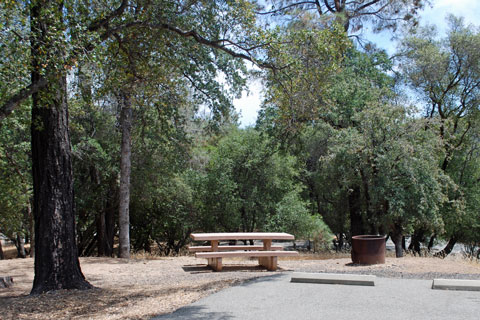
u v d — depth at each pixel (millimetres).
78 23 7238
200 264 11820
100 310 5785
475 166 22266
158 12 8852
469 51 20203
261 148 22625
